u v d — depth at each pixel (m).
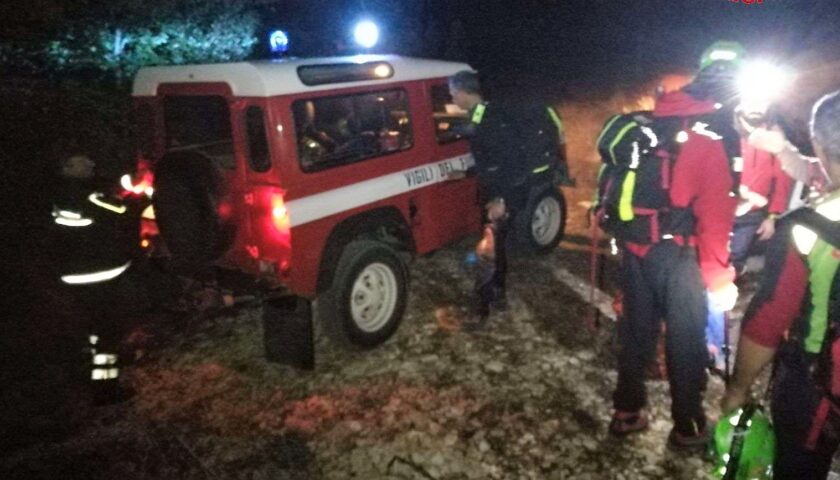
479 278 5.00
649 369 4.14
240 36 8.77
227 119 4.52
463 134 5.44
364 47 6.20
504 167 4.77
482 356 4.59
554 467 3.48
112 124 7.53
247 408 4.07
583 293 5.54
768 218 4.30
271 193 4.03
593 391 4.16
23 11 6.66
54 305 5.39
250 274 4.31
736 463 2.59
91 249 4.04
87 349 4.27
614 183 3.25
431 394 4.16
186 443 3.76
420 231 5.05
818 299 1.99
